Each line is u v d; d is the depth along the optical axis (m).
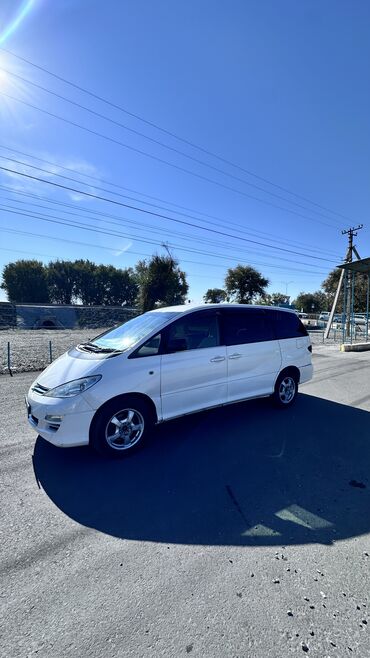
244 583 1.94
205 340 4.30
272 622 1.69
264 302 46.38
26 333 21.02
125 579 1.96
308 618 1.71
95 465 3.38
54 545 2.25
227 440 4.08
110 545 2.26
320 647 1.56
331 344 17.95
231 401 4.50
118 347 3.82
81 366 3.51
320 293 70.31
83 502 2.76
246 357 4.65
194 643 1.57
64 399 3.25
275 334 5.17
